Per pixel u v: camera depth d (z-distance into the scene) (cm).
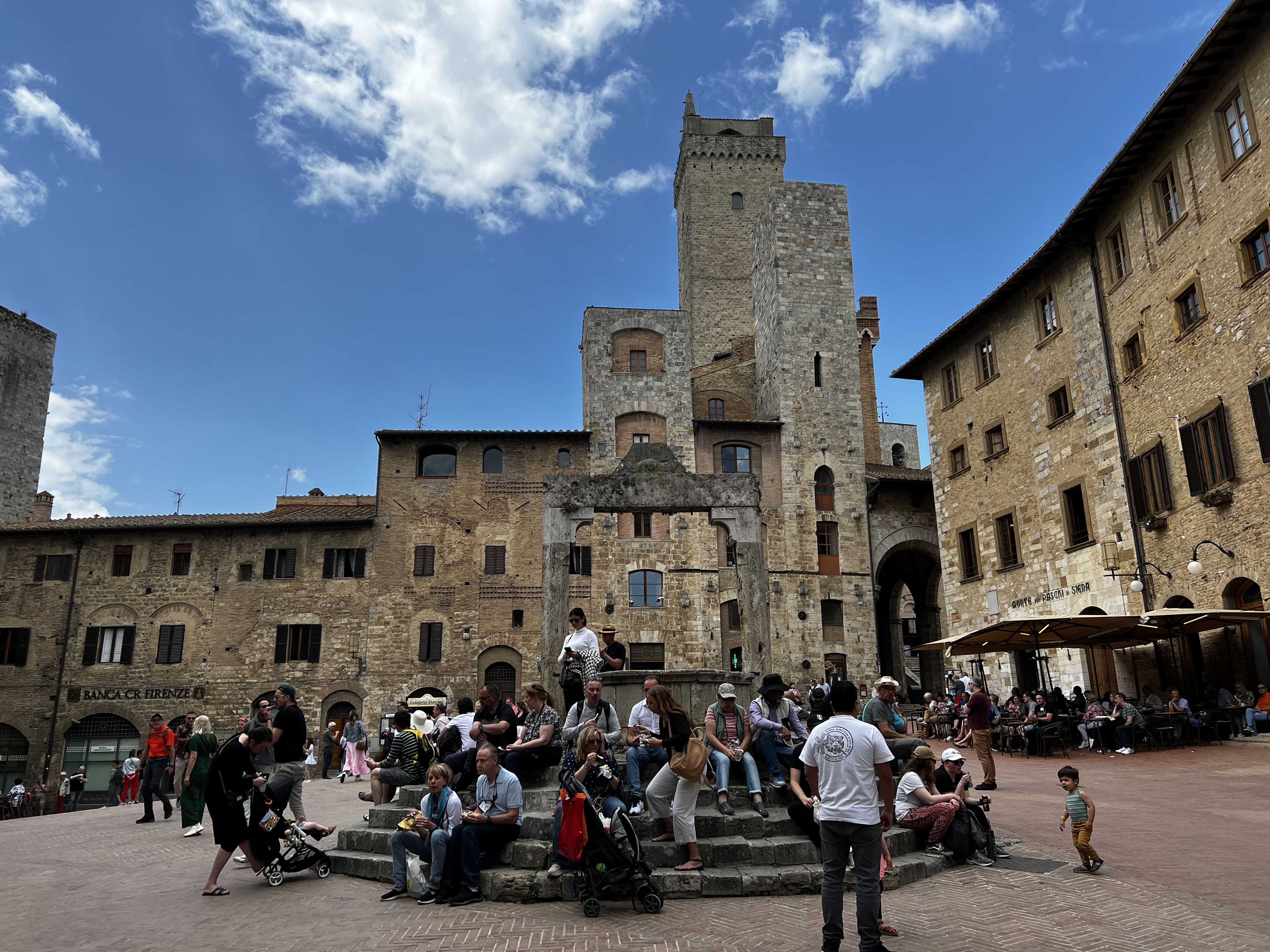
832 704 770
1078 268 3006
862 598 4231
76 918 934
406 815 1213
